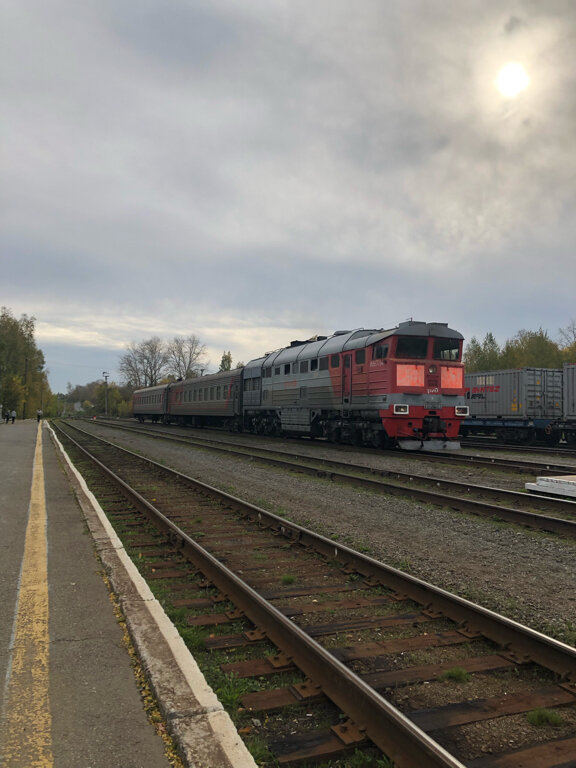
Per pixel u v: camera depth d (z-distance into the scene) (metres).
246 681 3.68
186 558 6.68
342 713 3.29
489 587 5.67
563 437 27.86
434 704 3.44
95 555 6.22
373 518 9.02
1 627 4.21
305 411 23.44
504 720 3.27
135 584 5.11
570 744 3.03
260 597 4.76
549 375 27.53
